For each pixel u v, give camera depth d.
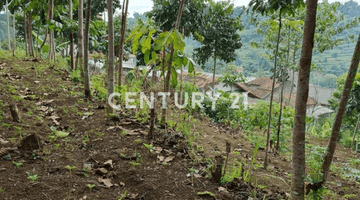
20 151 3.23
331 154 3.30
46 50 10.01
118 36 10.41
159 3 8.32
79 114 4.84
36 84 6.18
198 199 2.87
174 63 4.32
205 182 3.26
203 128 6.57
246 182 3.40
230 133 6.98
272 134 6.21
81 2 6.71
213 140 5.63
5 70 6.65
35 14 8.87
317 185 3.29
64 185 2.78
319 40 11.53
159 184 3.07
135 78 9.32
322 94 24.44
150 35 3.25
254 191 3.10
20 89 5.61
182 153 3.94
